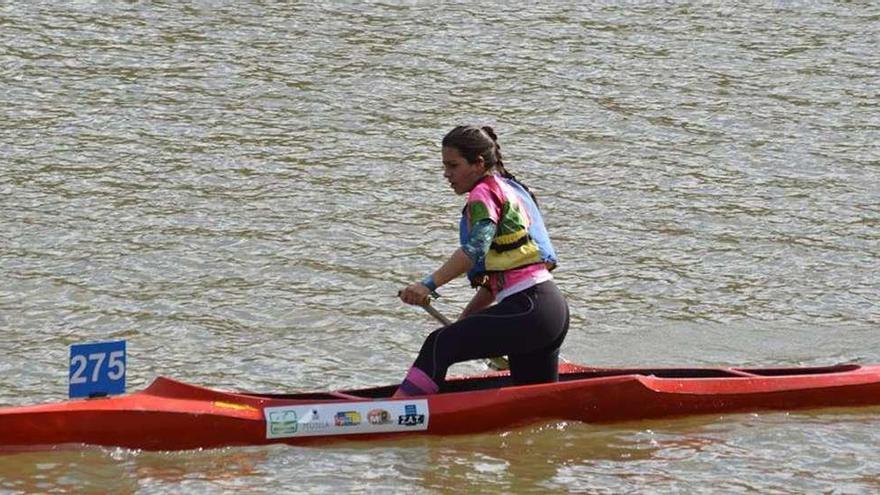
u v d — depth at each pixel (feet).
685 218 106.22
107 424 63.93
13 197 104.73
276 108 126.82
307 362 80.18
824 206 109.19
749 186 113.09
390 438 67.10
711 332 86.22
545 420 69.10
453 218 105.09
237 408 65.67
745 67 142.61
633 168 116.26
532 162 116.88
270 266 94.48
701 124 126.93
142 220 101.65
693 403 71.05
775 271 96.58
